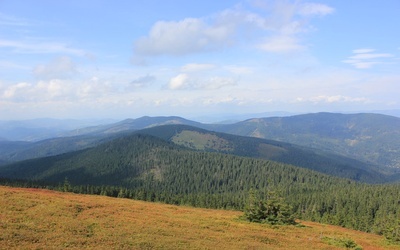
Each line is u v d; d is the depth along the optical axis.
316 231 47.84
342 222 112.44
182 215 47.25
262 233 39.94
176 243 27.98
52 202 40.78
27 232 25.34
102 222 33.47
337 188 183.88
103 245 24.38
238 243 31.36
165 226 35.94
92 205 43.97
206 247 27.86
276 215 51.62
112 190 147.62
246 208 52.47
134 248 24.69
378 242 45.47
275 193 53.09
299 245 34.88
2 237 22.86
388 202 138.75
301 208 150.25
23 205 36.59
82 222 32.09
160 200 151.12
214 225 41.47
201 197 149.88
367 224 113.19
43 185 178.75
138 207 49.62
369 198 147.38
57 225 29.33
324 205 148.50
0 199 38.06
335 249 34.91
